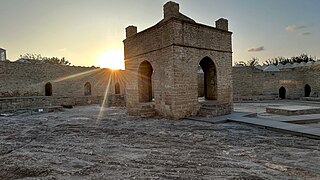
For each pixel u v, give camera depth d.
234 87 25.61
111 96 21.72
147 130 8.91
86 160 5.30
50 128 9.98
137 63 14.20
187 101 11.84
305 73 26.12
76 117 13.63
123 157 5.49
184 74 11.72
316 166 4.56
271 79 26.14
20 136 8.33
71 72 26.48
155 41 12.62
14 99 18.30
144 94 14.54
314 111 12.90
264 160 5.02
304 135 7.19
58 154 5.88
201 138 7.32
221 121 10.23
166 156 5.51
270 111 13.75
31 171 4.60
